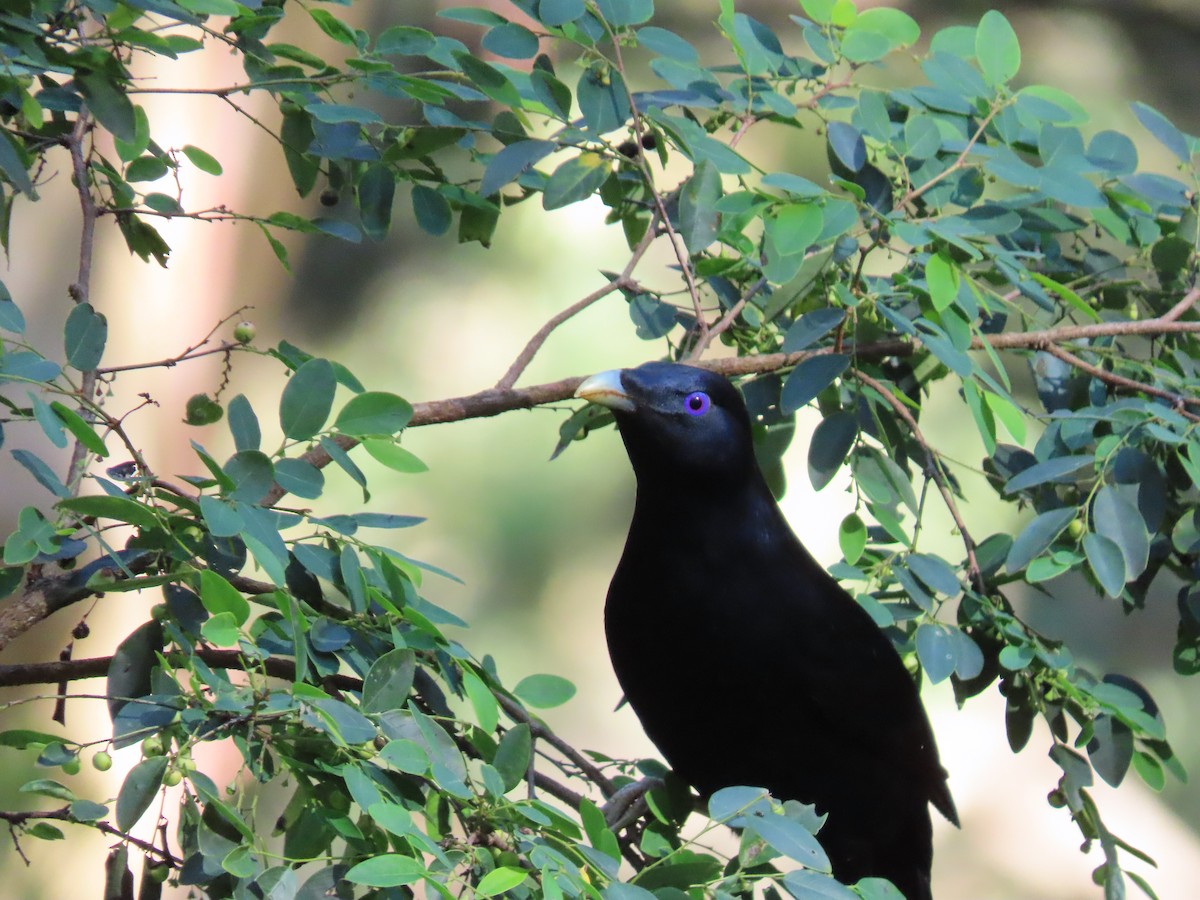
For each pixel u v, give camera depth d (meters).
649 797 6.58
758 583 7.13
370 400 5.18
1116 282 7.78
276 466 5.03
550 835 4.36
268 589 5.22
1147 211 7.80
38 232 17.64
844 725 7.37
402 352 18.62
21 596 5.85
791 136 18.55
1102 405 7.22
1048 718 6.80
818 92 7.61
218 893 4.71
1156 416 6.26
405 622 5.18
